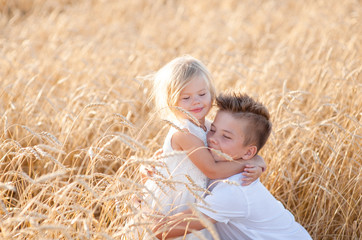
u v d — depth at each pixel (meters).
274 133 3.36
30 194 2.58
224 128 2.49
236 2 11.32
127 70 5.89
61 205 2.41
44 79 5.41
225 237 2.71
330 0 10.13
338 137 3.47
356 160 3.50
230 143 2.49
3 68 5.52
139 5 11.17
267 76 5.13
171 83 2.55
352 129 3.72
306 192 3.48
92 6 10.94
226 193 2.46
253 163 2.60
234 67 5.51
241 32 8.47
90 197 2.53
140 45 7.47
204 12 10.65
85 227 1.97
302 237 2.69
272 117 3.93
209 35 8.26
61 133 3.69
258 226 2.58
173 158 2.57
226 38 8.09
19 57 6.03
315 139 3.84
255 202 2.52
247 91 4.66
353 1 9.80
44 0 11.31
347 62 5.26
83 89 4.45
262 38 7.95
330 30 7.17
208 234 2.56
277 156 3.39
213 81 2.74
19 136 3.87
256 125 2.50
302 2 10.68
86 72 5.52
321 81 4.88
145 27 8.94
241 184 2.49
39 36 8.18
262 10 10.36
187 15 10.30
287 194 3.45
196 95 2.57
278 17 9.65
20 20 10.08
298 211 3.27
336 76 4.86
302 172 3.63
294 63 5.95
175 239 2.52
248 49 7.90
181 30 8.70
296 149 3.51
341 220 3.30
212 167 2.47
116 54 6.56
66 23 8.80
